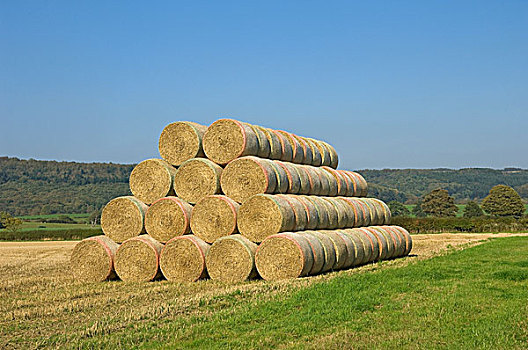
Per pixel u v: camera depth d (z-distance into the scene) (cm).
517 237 3784
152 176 1747
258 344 827
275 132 1930
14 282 1596
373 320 987
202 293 1327
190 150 1744
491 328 919
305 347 809
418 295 1245
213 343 838
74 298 1309
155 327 948
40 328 966
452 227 5153
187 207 1689
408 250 2388
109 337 882
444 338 858
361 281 1433
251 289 1340
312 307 1085
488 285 1400
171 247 1630
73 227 6506
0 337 902
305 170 1911
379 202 2403
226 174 1684
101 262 1678
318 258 1622
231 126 1703
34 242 3981
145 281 1645
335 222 1923
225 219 1634
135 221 1716
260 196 1612
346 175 2258
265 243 1572
